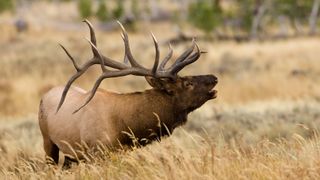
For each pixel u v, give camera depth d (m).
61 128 29.31
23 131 49.16
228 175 22.98
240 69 117.69
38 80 118.19
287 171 22.44
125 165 25.62
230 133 46.72
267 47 148.38
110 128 27.98
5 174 26.45
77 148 28.77
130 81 107.50
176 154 25.05
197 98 28.33
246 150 27.27
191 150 26.70
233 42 175.25
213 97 28.58
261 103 73.81
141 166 24.55
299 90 91.94
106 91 29.02
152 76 28.03
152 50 154.38
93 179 24.72
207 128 50.09
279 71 113.31
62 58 145.12
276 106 63.81
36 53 160.38
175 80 28.22
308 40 164.62
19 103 93.06
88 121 28.28
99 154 27.77
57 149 30.80
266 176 22.58
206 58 133.12
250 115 55.16
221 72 117.44
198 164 24.12
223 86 99.38
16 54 164.12
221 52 141.12
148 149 26.86
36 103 93.94
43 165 29.98
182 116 28.69
